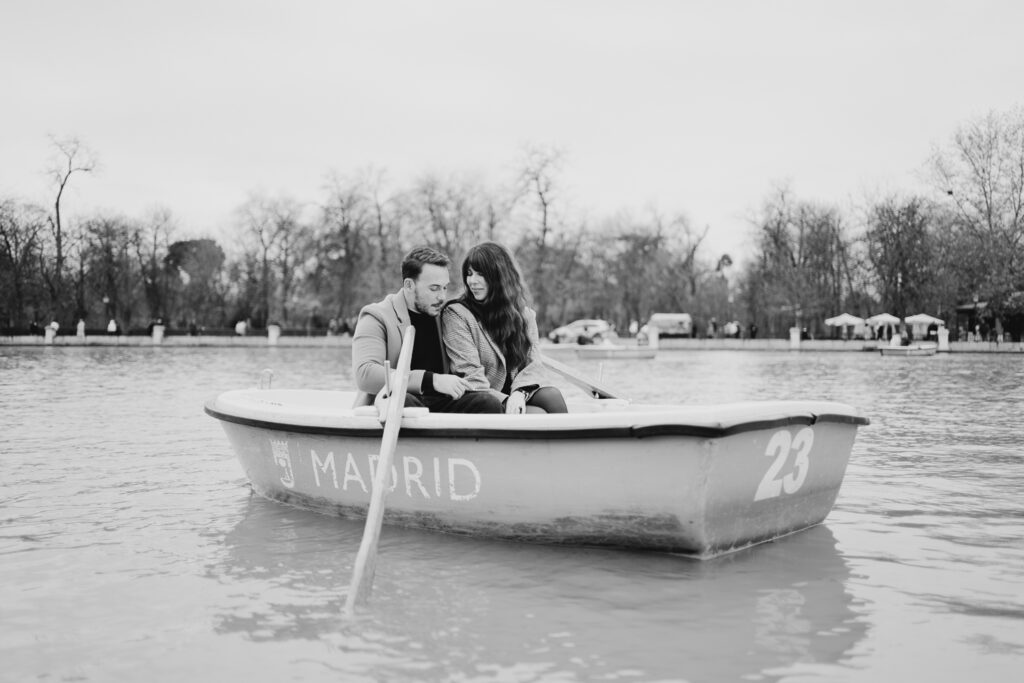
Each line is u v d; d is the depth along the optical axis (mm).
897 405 13203
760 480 4309
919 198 48000
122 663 3104
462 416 4398
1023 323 46625
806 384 18688
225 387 16641
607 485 4199
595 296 56812
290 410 5238
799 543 4707
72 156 49094
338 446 5023
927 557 4453
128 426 10070
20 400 13570
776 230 57469
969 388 17016
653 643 3270
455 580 4051
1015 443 8773
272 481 5691
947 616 3568
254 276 57219
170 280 57938
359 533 4969
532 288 49781
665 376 22406
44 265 48625
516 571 4184
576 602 3736
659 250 61875
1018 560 4391
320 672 3012
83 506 5711
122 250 53281
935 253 45656
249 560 4422
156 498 5973
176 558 4469
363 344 5004
